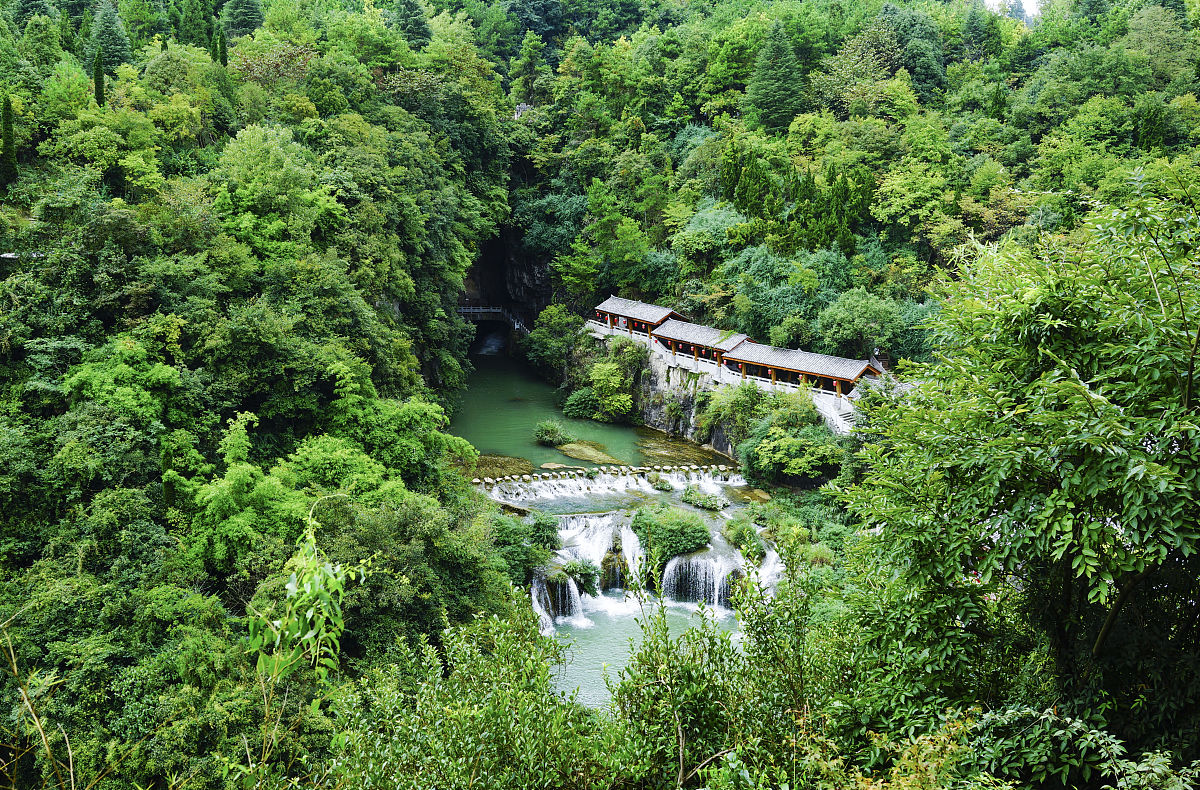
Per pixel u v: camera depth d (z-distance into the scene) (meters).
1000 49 100.56
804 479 53.62
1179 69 81.19
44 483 32.97
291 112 65.81
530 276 88.69
